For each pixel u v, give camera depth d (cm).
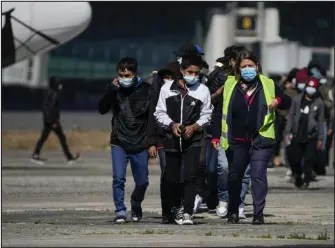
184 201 3288
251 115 3253
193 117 3225
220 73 3581
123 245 2575
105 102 3312
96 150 8912
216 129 3300
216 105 3522
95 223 3338
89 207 4066
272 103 3241
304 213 3791
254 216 3316
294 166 5106
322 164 5453
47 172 6169
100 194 4722
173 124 3219
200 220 3506
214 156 3759
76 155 7538
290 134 5412
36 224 3262
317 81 5025
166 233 2933
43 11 6769
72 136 9888
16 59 6988
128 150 3322
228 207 3366
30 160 7312
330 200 4394
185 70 3203
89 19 6912
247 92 3262
